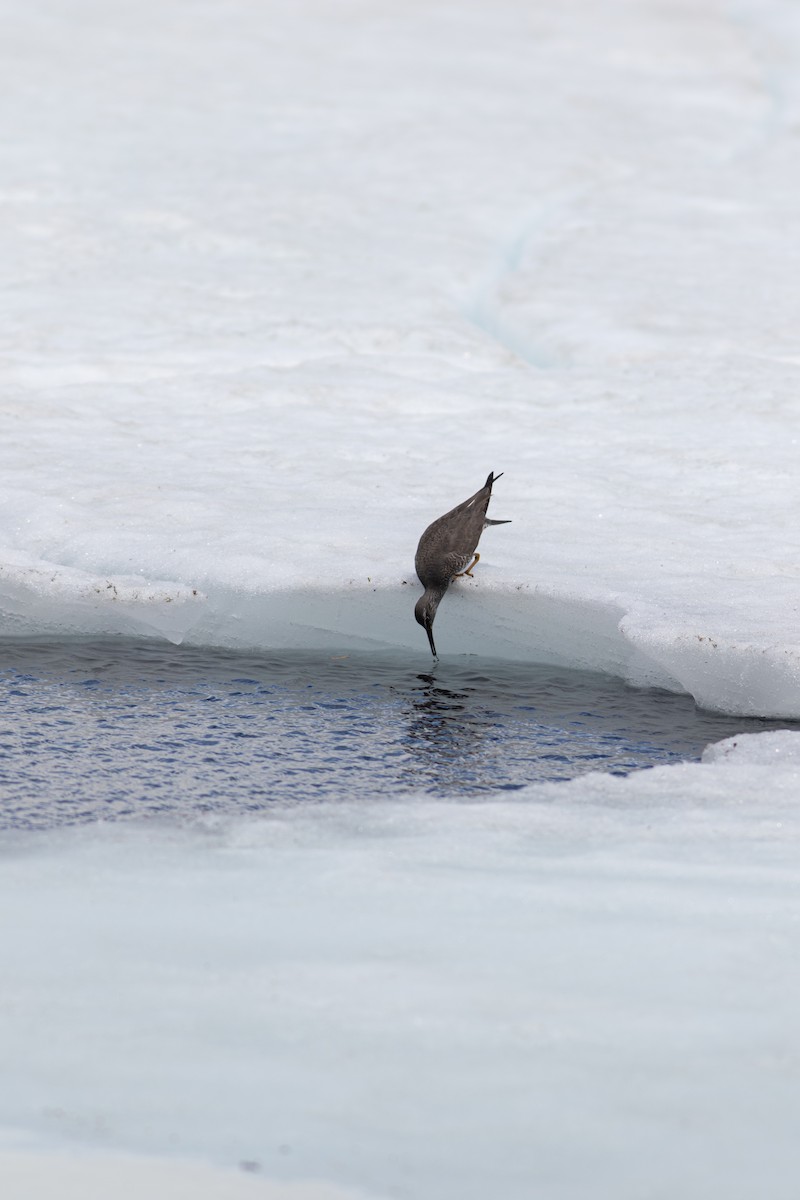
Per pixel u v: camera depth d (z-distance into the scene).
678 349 46.25
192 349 45.16
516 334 49.94
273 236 59.00
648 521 31.28
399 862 15.87
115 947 13.06
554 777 20.50
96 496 31.98
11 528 30.03
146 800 19.14
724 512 32.03
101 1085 10.35
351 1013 11.52
